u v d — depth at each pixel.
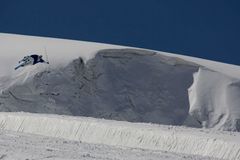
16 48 151.25
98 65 141.38
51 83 130.38
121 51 148.62
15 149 29.03
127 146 38.28
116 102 133.25
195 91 141.62
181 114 135.62
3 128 52.03
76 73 136.00
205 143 35.94
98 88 135.62
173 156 30.66
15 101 124.62
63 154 27.92
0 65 139.38
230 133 40.59
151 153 31.59
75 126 46.38
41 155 26.91
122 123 46.06
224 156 33.81
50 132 47.78
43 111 123.44
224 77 147.50
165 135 38.88
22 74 133.50
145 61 150.88
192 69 153.38
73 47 150.62
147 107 135.75
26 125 50.53
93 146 34.50
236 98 136.50
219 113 130.62
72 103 127.25
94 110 128.38
